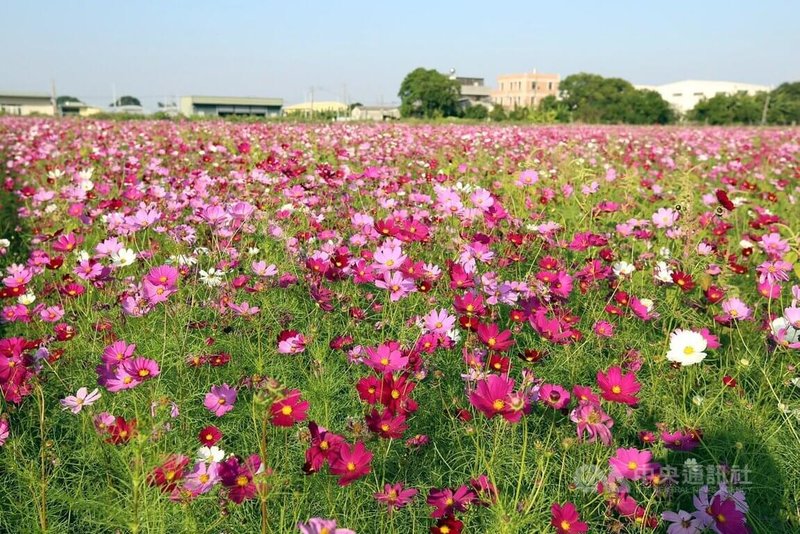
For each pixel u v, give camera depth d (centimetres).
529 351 208
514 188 548
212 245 336
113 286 300
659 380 241
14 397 201
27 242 431
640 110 6575
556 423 216
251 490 151
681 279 281
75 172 593
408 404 176
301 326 288
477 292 261
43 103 9225
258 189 501
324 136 1198
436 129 1638
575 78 7094
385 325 285
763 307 330
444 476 195
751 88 10031
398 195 492
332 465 154
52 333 271
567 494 182
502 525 152
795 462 199
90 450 199
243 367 254
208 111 8681
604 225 449
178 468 160
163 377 236
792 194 670
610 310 285
